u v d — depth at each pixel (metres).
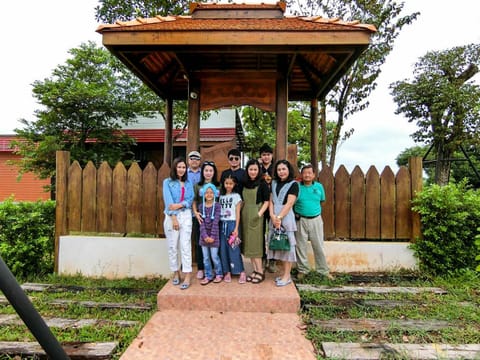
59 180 4.46
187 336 2.61
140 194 4.41
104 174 4.45
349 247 4.31
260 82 4.61
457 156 12.62
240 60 4.68
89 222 4.45
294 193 3.44
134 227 4.40
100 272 4.37
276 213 3.48
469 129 10.38
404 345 2.48
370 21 7.05
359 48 3.62
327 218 4.39
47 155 7.84
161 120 10.45
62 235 4.45
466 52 10.50
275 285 3.47
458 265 4.08
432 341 2.57
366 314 3.06
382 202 4.37
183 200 3.43
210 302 3.14
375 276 4.11
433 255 4.15
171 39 3.57
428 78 10.74
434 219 4.12
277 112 4.50
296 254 4.03
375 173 4.37
